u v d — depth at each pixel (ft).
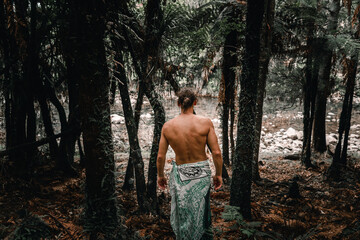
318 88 24.45
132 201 13.08
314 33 20.02
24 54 12.14
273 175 19.56
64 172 15.61
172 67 14.08
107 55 10.30
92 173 7.70
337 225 11.57
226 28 14.98
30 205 11.32
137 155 11.64
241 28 15.20
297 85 26.07
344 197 15.24
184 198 8.69
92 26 6.98
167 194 14.99
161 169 9.30
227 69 17.53
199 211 8.59
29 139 13.56
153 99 12.06
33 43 12.17
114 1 8.44
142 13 13.60
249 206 11.85
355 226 11.10
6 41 12.34
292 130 36.91
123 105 11.21
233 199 11.87
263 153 26.99
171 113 39.93
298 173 19.95
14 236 8.66
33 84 13.07
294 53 20.99
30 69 12.63
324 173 18.98
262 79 16.39
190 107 9.43
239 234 10.45
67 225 9.93
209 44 14.69
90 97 7.27
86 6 6.84
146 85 11.98
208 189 8.87
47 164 16.46
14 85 12.91
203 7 15.52
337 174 18.10
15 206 11.14
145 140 31.55
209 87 44.14
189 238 8.45
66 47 10.39
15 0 11.70
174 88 14.29
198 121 9.09
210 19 15.99
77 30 6.98
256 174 17.79
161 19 12.49
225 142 20.24
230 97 18.54
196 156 8.97
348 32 20.30
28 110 13.26
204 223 8.63
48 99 16.30
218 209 12.95
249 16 10.61
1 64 13.56
